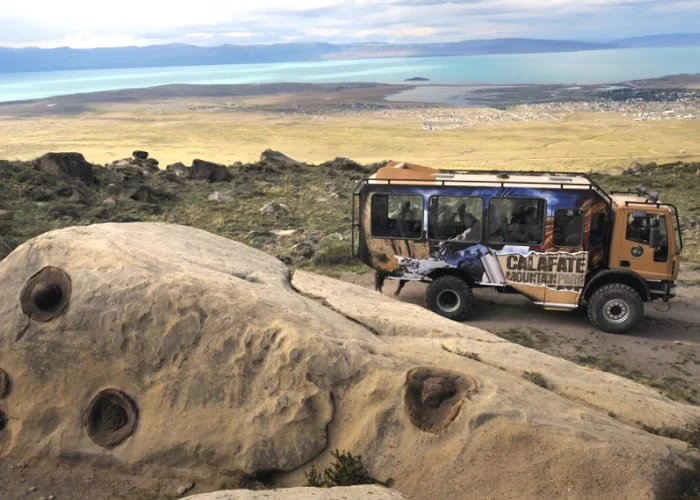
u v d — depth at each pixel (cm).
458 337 777
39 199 2772
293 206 3108
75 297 661
